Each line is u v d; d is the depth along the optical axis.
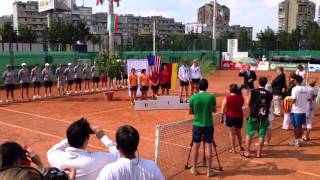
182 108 16.89
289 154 9.20
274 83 13.64
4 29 61.72
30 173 1.57
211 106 7.47
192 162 8.33
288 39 70.69
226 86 26.88
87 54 31.62
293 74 12.23
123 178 3.09
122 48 39.72
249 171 7.92
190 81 19.16
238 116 8.98
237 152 9.27
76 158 3.49
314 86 10.44
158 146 7.47
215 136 10.48
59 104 17.97
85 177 3.47
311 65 41.91
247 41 53.34
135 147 3.19
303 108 9.72
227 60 47.28
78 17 134.12
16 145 2.85
